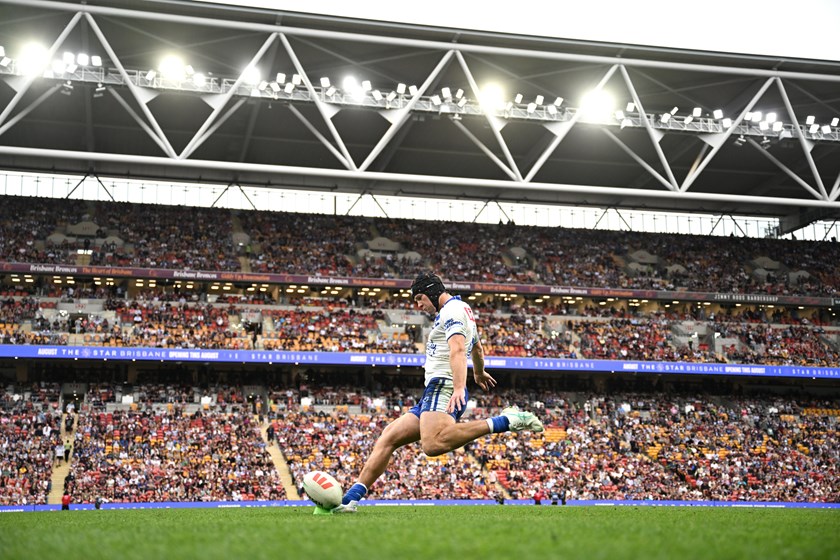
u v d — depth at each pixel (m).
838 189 59.44
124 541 5.07
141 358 55.84
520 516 9.81
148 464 49.97
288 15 52.34
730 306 73.31
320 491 10.26
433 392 9.40
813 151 69.31
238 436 54.09
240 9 51.62
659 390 66.25
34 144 68.56
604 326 68.38
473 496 50.59
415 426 10.32
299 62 56.94
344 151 53.53
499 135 55.44
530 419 9.31
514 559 3.72
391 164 73.56
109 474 48.47
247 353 57.75
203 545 4.62
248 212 73.31
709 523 7.10
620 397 64.44
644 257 76.06
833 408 66.00
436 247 73.69
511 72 58.84
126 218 69.19
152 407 55.56
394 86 61.59
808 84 60.00
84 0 50.31
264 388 60.59
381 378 63.97
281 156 72.19
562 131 56.62
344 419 57.12
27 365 58.06
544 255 74.81
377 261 70.69
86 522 10.55
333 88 54.66
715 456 58.12
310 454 52.81
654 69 57.66
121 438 51.94
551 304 71.50
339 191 78.38
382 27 53.88
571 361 61.72
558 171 74.75
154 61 57.50
